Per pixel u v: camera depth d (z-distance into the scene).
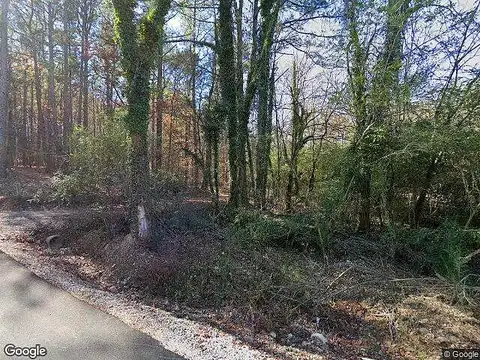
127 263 5.84
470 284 5.09
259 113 10.98
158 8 6.11
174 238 6.99
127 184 7.11
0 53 13.40
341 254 6.95
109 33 15.19
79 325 3.62
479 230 5.13
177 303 4.87
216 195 10.02
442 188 6.93
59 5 16.61
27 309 3.90
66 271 5.46
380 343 3.94
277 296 5.00
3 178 13.20
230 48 9.65
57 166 16.61
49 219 8.39
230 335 3.80
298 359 3.32
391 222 6.92
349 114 7.84
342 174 7.21
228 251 6.66
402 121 6.52
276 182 10.99
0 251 5.88
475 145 5.60
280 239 7.40
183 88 16.98
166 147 18.22
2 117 13.48
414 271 6.09
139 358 3.05
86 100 17.55
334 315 4.60
